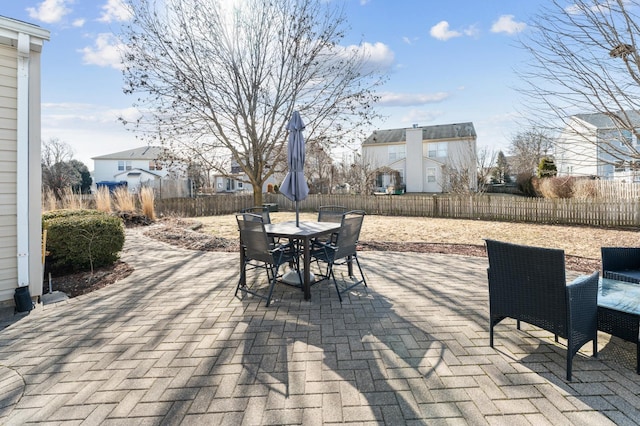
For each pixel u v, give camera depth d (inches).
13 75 151.6
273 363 97.8
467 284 172.9
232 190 1301.7
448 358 99.0
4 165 150.5
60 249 199.0
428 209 562.3
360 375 90.9
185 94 300.8
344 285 173.2
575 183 525.0
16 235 152.4
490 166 735.7
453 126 1067.9
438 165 1002.7
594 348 98.0
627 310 94.6
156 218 499.8
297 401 80.2
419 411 76.1
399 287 168.9
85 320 133.0
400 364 96.2
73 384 89.2
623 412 74.7
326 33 319.3
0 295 149.4
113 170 1362.0
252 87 318.0
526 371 91.6
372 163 1043.9
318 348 106.6
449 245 286.7
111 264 226.4
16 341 115.6
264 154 358.0
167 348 108.2
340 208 206.1
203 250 275.9
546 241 310.3
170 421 74.0
